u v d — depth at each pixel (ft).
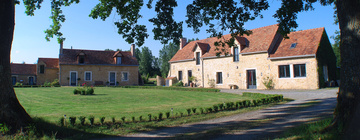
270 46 80.18
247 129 22.94
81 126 24.26
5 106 20.42
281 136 19.07
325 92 56.18
